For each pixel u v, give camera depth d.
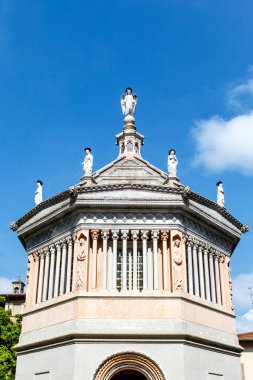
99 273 27.44
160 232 28.22
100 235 28.25
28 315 29.61
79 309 26.09
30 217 32.59
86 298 26.39
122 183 28.92
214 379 26.77
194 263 29.02
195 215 29.47
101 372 24.67
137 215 28.50
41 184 34.38
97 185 28.53
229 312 30.28
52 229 30.70
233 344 29.28
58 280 28.81
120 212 28.48
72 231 28.84
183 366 24.77
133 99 38.75
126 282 27.28
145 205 28.28
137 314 26.06
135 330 25.50
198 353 26.31
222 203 33.69
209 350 27.28
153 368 24.81
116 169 33.28
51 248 30.31
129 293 26.61
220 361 27.83
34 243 31.97
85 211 28.45
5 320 42.72
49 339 26.53
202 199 30.33
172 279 27.14
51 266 29.75
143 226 28.25
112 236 28.14
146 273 27.41
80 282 26.83
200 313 27.77
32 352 27.92
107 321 25.81
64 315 26.83
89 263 27.48
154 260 27.61
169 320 25.92
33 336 28.31
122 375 28.44
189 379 24.91
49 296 28.98
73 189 28.36
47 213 30.69
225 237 32.47
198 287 28.72
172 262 27.45
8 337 41.34
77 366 24.59
